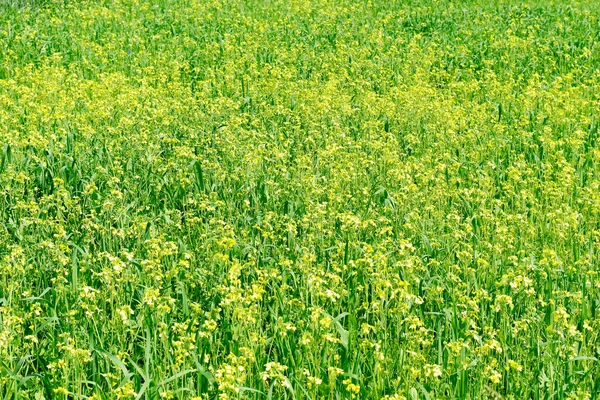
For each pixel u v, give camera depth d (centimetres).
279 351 629
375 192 933
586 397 552
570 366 603
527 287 703
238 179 934
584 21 2217
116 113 1220
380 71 1582
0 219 833
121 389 511
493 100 1443
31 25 1989
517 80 1631
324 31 2036
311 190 904
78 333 606
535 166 1059
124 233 798
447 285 718
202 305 694
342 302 705
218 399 552
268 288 732
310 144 1137
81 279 708
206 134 1129
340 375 568
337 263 734
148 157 995
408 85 1556
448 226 836
